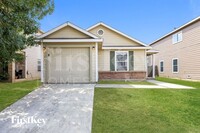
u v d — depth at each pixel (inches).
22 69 700.7
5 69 585.3
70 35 503.8
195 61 688.4
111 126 208.1
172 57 878.4
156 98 327.0
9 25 303.4
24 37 418.0
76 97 325.7
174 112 259.4
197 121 232.1
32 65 777.6
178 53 820.6
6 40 306.8
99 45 560.7
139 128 205.2
